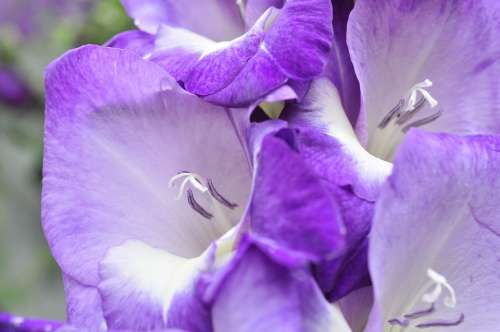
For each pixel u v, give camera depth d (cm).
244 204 57
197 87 54
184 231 57
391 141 58
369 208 52
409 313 55
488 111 57
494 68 57
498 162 53
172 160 56
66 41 92
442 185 52
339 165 52
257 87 53
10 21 95
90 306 55
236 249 51
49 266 100
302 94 53
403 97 57
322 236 49
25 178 103
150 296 53
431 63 57
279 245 50
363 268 51
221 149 56
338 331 51
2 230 103
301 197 50
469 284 55
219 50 55
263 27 54
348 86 55
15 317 53
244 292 50
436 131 58
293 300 50
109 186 56
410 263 54
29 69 95
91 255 56
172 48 57
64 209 56
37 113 95
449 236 54
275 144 50
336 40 55
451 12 56
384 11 56
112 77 55
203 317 51
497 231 54
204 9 60
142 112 56
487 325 55
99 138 56
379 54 56
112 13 86
